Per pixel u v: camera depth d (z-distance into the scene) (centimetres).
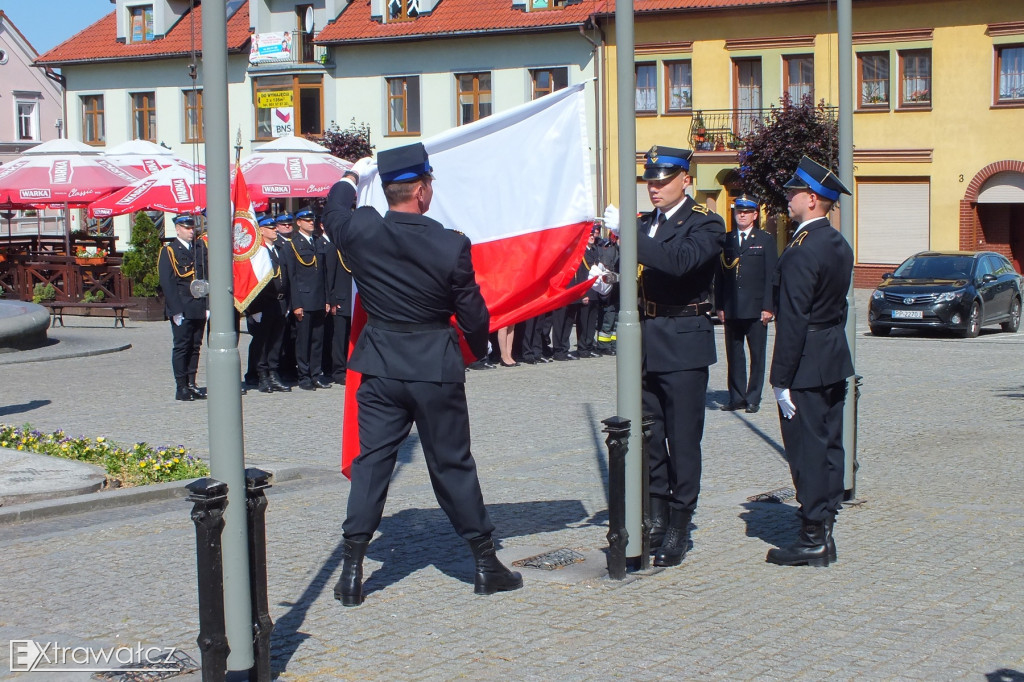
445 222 712
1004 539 749
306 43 4619
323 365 1664
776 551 698
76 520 827
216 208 492
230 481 501
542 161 714
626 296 670
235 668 505
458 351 633
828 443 695
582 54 4100
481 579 643
